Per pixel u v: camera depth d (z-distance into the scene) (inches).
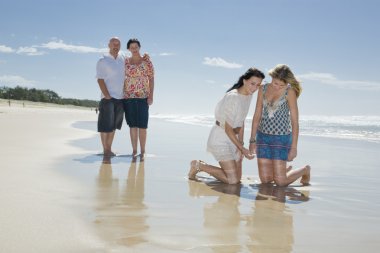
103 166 228.7
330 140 515.8
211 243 107.0
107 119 274.2
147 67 282.0
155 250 99.8
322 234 119.6
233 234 115.6
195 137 484.7
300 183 205.5
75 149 308.7
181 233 114.2
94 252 96.7
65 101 4439.0
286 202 159.9
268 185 195.3
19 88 3850.9
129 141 395.9
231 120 190.7
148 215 131.9
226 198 162.6
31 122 711.1
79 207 137.6
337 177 226.2
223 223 126.3
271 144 193.5
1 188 160.4
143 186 179.3
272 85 188.9
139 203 147.8
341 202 163.5
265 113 194.4
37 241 102.4
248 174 229.5
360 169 257.9
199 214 135.9
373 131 783.1
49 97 4178.2
